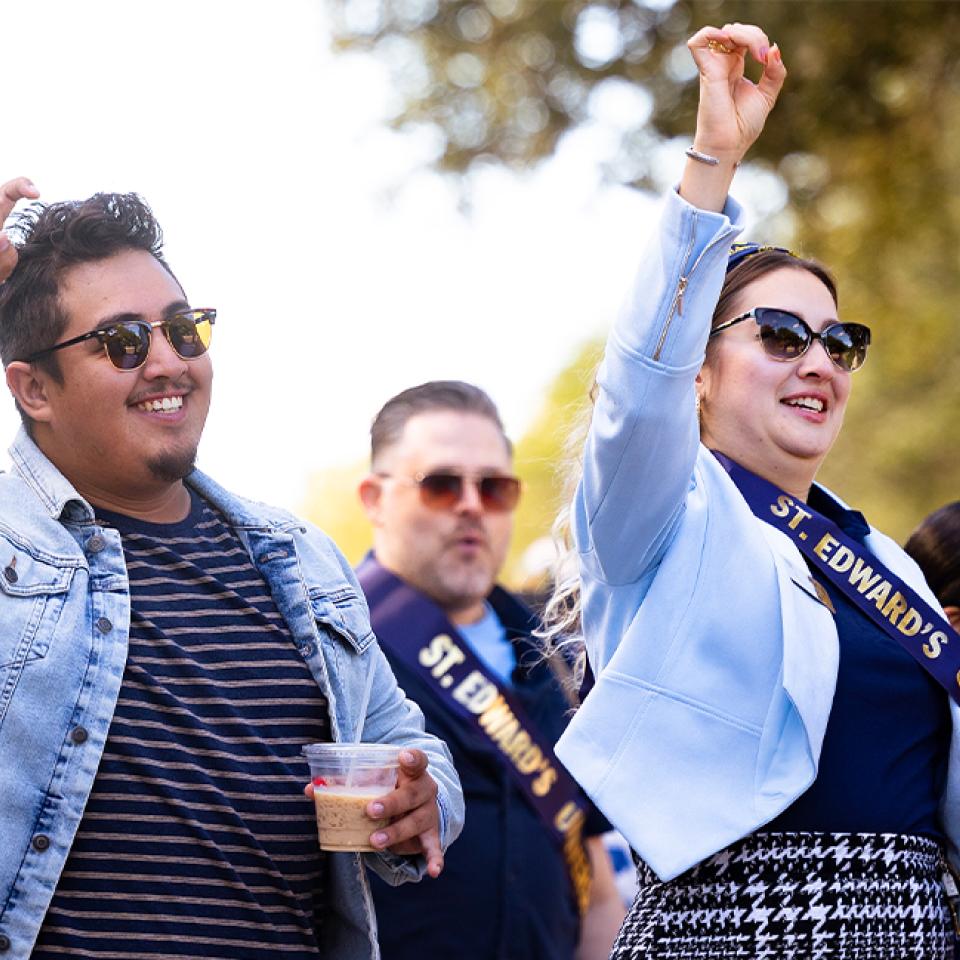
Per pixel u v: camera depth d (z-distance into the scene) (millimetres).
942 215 22688
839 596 5965
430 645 9094
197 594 5891
